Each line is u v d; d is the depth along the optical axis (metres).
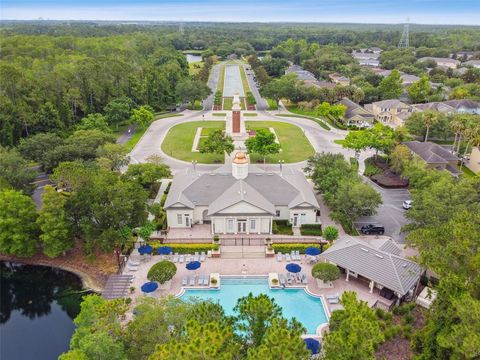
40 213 56.72
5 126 95.31
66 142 88.69
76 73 129.12
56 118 108.69
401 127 110.19
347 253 53.88
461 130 95.62
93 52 198.25
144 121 127.44
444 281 36.44
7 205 57.91
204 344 26.19
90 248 56.19
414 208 61.25
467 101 136.50
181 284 53.19
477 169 92.81
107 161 80.12
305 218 67.62
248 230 64.94
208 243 62.34
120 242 55.88
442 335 33.94
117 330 36.94
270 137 95.62
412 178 75.12
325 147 111.75
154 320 36.44
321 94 159.00
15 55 164.00
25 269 60.53
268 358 25.84
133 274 55.38
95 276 56.97
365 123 133.38
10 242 58.66
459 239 42.62
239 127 111.62
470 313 31.06
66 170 59.91
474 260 38.31
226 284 53.62
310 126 134.88
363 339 30.80
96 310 37.84
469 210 55.69
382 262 51.09
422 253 44.06
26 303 55.41
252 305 32.69
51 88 116.38
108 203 58.28
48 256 60.91
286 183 71.12
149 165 78.56
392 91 161.50
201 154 104.12
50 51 179.75
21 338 49.12
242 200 62.50
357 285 52.94
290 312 48.47
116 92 139.75
